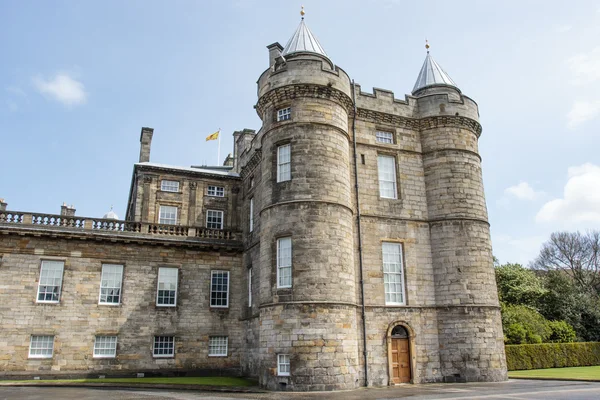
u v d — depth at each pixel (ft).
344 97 88.99
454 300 88.02
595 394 57.31
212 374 104.53
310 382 71.77
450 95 104.53
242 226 119.96
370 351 82.17
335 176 83.46
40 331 94.58
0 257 95.66
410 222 92.73
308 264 77.30
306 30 99.60
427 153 97.45
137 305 102.73
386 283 88.02
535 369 121.29
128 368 98.84
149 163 126.82
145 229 107.96
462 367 84.74
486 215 96.22
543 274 194.80
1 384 82.64
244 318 107.34
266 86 90.33
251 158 111.14
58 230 99.40
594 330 156.35
